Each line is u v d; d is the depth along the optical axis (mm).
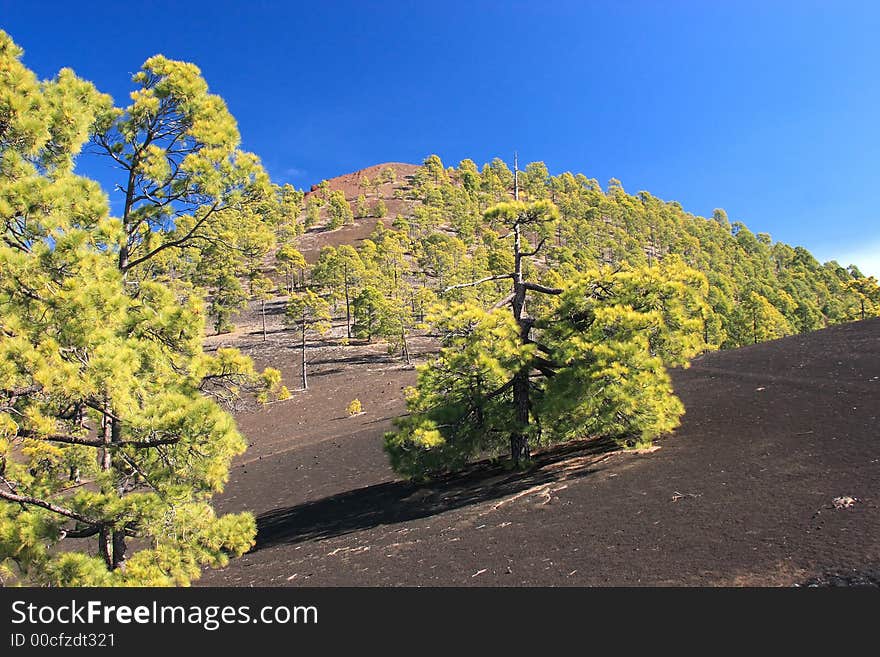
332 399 33812
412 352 46938
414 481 13344
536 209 11719
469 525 8281
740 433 10375
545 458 12477
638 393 10164
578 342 10500
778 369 16734
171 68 8477
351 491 14305
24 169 6312
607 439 12734
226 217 9117
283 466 19578
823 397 11977
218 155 8508
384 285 54062
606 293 11672
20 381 5430
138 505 6113
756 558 5062
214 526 6590
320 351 47938
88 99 7754
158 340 7918
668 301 10852
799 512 5953
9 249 5742
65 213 6312
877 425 8992
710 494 7227
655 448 10648
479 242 95438
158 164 8438
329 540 9586
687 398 15070
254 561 9203
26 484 6586
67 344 6074
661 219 126000
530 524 7637
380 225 95125
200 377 7594
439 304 11203
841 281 109688
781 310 66375
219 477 6703
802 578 4535
